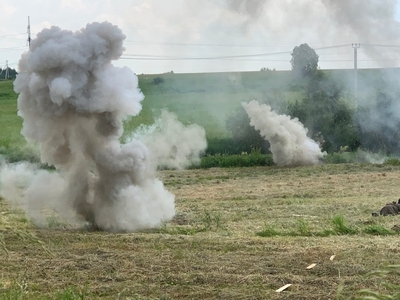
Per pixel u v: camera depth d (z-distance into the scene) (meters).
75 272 11.37
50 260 12.29
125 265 11.77
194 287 10.29
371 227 15.22
